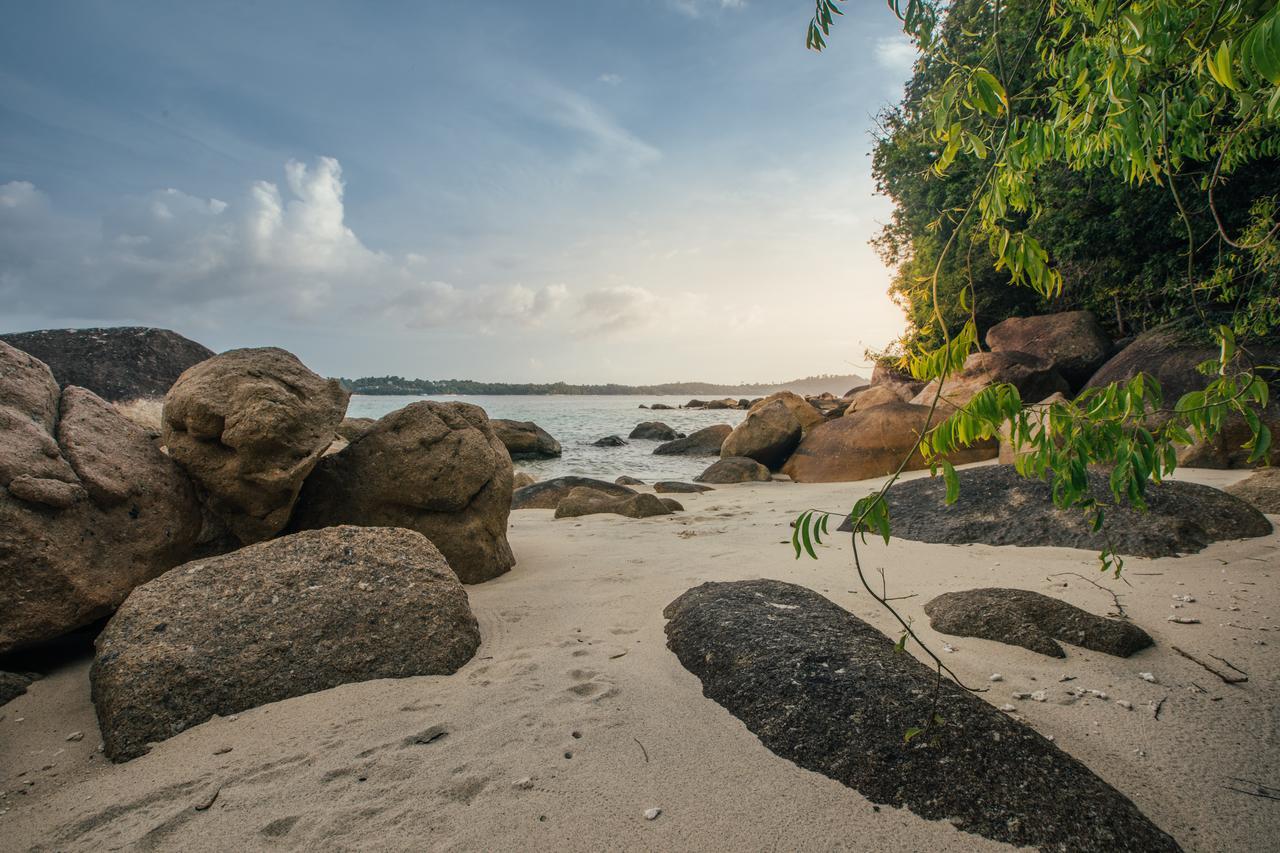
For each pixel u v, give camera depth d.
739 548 6.34
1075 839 2.08
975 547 5.47
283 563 3.79
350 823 2.30
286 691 3.22
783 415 14.84
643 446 27.25
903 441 12.35
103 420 4.40
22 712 3.17
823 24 2.13
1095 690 3.00
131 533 4.02
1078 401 1.84
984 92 1.79
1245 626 3.51
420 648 3.56
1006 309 18.25
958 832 2.16
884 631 3.79
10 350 4.32
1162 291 12.05
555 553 6.45
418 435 5.41
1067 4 2.01
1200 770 2.42
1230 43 1.45
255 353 4.89
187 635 3.27
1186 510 5.16
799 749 2.61
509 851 2.15
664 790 2.44
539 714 3.02
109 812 2.42
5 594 3.39
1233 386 1.73
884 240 20.11
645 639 3.92
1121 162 2.38
